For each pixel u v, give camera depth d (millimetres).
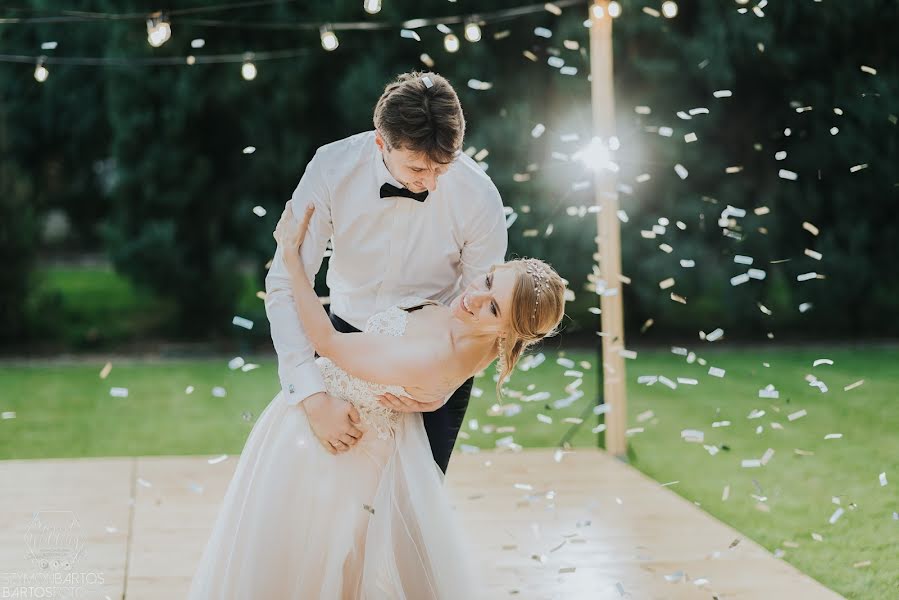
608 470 4531
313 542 2420
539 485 4277
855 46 8180
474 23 4031
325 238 2508
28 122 10211
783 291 9812
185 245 8531
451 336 2396
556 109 8070
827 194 8352
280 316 2488
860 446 5191
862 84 8141
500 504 3992
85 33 9633
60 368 7930
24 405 6598
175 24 7949
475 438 5672
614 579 3164
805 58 8195
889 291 8633
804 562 3432
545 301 2357
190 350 8594
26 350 8609
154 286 8531
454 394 2646
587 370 7652
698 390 6781
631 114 8078
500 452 4883
